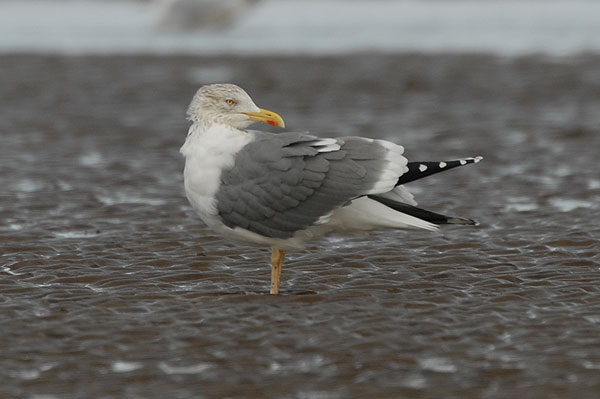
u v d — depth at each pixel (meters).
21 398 8.99
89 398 8.98
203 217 12.57
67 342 10.44
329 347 10.18
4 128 26.52
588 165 20.64
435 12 58.94
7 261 13.93
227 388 9.16
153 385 9.27
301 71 36.81
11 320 11.15
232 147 12.16
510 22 52.69
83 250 14.52
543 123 26.16
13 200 18.05
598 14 54.88
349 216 12.04
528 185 18.95
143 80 35.19
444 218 12.07
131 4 65.06
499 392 8.99
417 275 13.08
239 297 12.07
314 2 65.44
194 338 10.53
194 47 44.94
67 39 48.38
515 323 10.86
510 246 14.54
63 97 31.73
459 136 24.69
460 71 35.78
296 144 12.12
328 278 13.07
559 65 36.34
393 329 10.72
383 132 25.44
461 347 10.15
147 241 15.04
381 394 8.98
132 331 10.76
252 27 53.28
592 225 15.63
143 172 20.77
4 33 51.12
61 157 22.47
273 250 12.57
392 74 35.56
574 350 9.98
